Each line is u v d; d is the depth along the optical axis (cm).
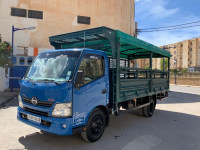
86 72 393
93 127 415
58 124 334
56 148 386
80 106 367
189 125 614
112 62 475
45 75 391
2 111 749
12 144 403
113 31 470
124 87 516
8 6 2055
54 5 2197
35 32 2139
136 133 509
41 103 359
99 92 427
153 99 762
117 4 2453
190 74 3772
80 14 2294
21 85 414
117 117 702
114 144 421
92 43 548
